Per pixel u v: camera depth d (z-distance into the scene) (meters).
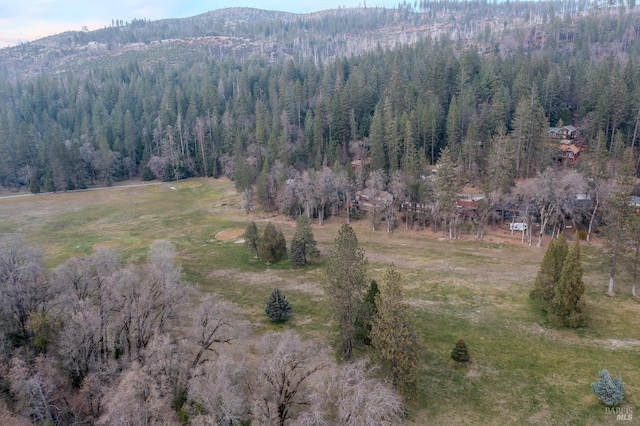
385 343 34.69
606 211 67.12
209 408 29.66
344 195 95.38
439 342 44.00
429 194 83.62
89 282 43.72
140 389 30.86
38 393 34.06
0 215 102.94
